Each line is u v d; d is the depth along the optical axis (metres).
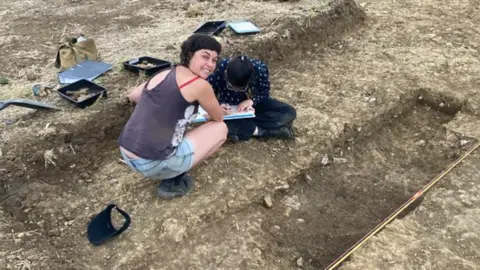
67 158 4.14
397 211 3.90
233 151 4.33
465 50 6.14
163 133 3.32
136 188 3.93
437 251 3.40
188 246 3.54
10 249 3.32
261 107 4.41
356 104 5.07
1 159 3.96
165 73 3.39
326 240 3.83
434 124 5.15
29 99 4.66
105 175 4.10
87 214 3.71
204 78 3.32
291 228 3.91
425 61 5.88
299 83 5.45
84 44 5.38
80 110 4.51
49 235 3.54
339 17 6.58
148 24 6.42
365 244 3.50
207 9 6.86
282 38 5.91
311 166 4.41
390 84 5.40
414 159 4.71
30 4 7.14
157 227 3.58
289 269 3.56
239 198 3.90
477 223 3.62
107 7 7.05
